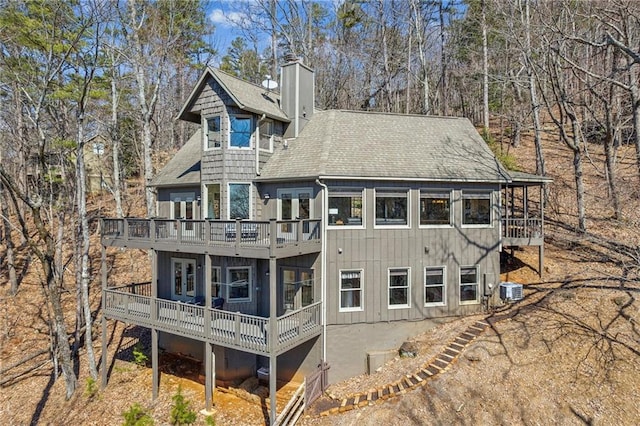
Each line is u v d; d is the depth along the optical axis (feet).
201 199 51.13
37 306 68.03
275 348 37.01
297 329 40.73
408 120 56.13
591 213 64.59
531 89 69.97
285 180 46.73
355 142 50.06
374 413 35.12
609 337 38.19
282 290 47.83
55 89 56.29
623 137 75.72
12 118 71.92
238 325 38.96
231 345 39.52
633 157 62.18
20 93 56.90
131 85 88.99
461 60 113.70
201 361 51.60
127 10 69.67
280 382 46.26
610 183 54.54
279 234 46.96
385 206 46.60
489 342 41.11
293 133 54.03
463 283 49.42
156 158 107.45
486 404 33.91
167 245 45.11
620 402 32.12
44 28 47.57
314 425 35.81
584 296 45.24
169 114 118.11
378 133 52.47
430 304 48.01
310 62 100.58
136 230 48.06
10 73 50.44
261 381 46.60
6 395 49.39
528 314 44.62
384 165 46.75
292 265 46.68
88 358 52.95
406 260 46.88
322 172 43.75
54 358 51.24
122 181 102.94
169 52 83.71
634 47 46.55
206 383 41.11
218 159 49.29
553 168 80.74
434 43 110.83
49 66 45.80
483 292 49.62
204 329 41.50
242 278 49.14
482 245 49.73
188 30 84.07
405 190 47.01
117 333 60.70
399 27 104.63
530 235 52.70
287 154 51.49
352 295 45.85
